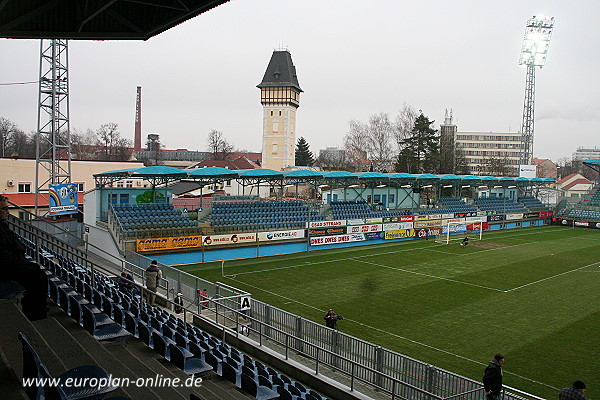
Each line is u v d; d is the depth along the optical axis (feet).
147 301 68.33
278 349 61.62
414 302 90.99
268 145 326.65
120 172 123.54
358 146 318.86
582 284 107.76
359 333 72.79
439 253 151.02
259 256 140.46
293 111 332.60
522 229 230.48
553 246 170.50
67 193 120.88
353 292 98.17
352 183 191.11
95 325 36.58
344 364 55.06
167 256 121.60
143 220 126.72
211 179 155.63
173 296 80.33
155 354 39.45
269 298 92.79
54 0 59.82
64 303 40.83
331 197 185.47
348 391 46.80
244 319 68.33
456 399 44.09
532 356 64.03
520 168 278.26
